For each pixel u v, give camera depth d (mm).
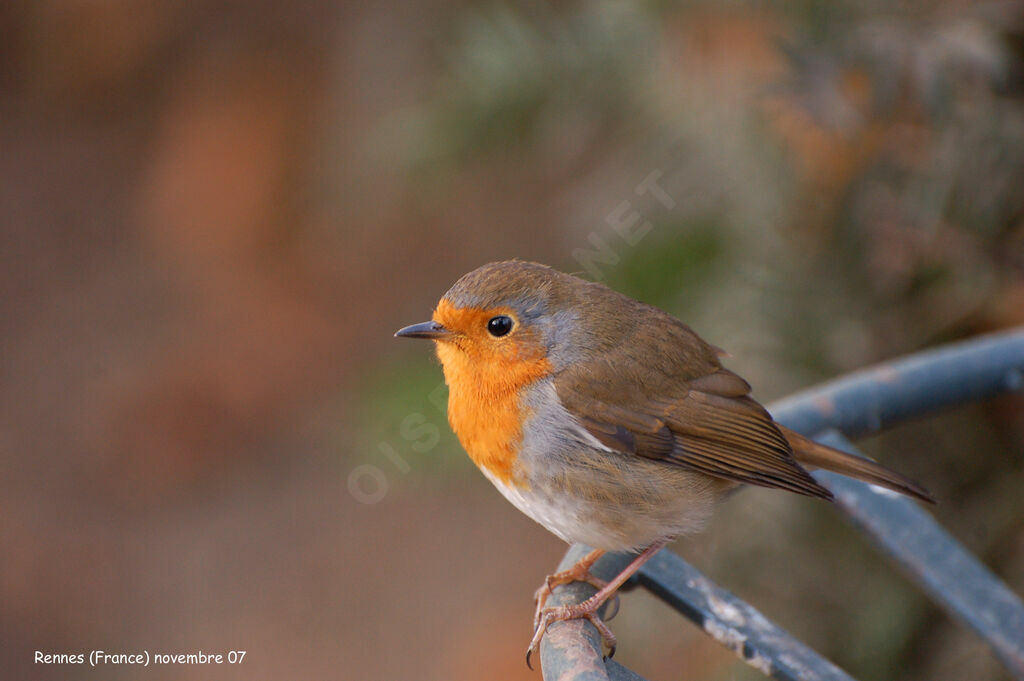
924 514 5484
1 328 13531
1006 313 7090
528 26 7297
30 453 12797
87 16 15227
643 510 5688
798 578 7125
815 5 6789
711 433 5750
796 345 6898
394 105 9938
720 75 6926
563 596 5492
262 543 11945
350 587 11398
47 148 14891
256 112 13602
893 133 6684
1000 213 6867
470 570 11352
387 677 10594
